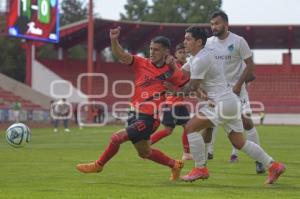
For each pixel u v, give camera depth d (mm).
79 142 47125
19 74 171375
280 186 18422
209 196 15781
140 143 19156
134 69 19031
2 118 85750
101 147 40375
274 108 125375
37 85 122125
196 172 18781
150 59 18781
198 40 18328
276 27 134250
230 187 18125
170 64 18531
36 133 66188
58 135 60500
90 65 105500
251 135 23188
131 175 21531
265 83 134875
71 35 129125
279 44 148625
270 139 53844
